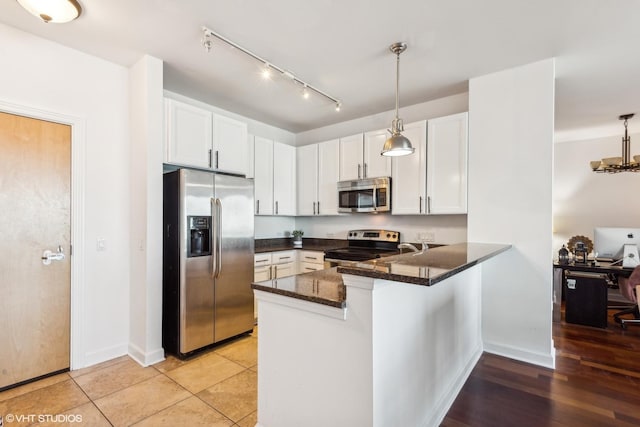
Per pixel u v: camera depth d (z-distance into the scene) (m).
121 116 2.76
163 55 2.59
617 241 3.78
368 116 4.12
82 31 2.25
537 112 2.62
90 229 2.58
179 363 2.62
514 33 2.23
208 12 2.03
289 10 2.01
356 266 1.43
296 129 4.75
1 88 2.17
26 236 2.29
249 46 2.44
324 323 1.45
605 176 4.88
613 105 3.64
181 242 2.66
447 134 3.09
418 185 3.28
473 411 1.98
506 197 2.75
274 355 1.65
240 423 1.86
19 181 2.26
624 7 1.92
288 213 4.35
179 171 2.67
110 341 2.69
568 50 2.45
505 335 2.77
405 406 1.59
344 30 2.22
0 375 2.17
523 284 2.68
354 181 3.80
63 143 2.46
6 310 2.20
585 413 1.96
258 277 3.57
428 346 1.85
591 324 3.68
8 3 1.95
